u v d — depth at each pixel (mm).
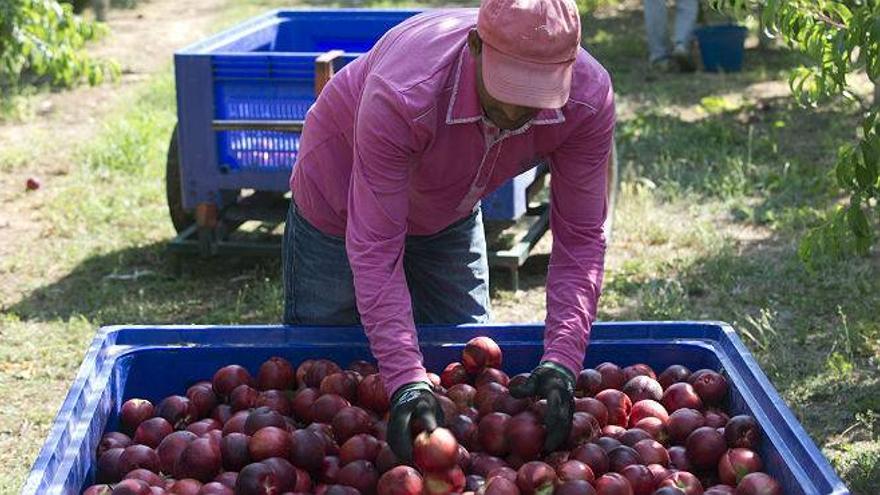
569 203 4074
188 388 4605
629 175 10250
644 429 4172
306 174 4477
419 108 3652
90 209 9586
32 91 13602
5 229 9328
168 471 4027
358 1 20453
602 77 3922
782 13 5648
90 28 11938
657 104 12938
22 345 7285
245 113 7781
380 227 3758
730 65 14609
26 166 10812
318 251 4668
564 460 3859
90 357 4312
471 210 4570
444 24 3854
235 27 8906
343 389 4340
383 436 4137
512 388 3932
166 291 8180
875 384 6469
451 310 4891
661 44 14789
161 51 16531
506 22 3430
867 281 7855
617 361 4656
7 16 11039
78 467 3760
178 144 8133
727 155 10750
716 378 4352
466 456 3871
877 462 5668
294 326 4637
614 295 7793
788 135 11508
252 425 4062
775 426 3896
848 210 5898
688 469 4027
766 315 7039
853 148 5734
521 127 3791
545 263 8664
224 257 8742
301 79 7602
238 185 7898
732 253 8531
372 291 3744
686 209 9586
